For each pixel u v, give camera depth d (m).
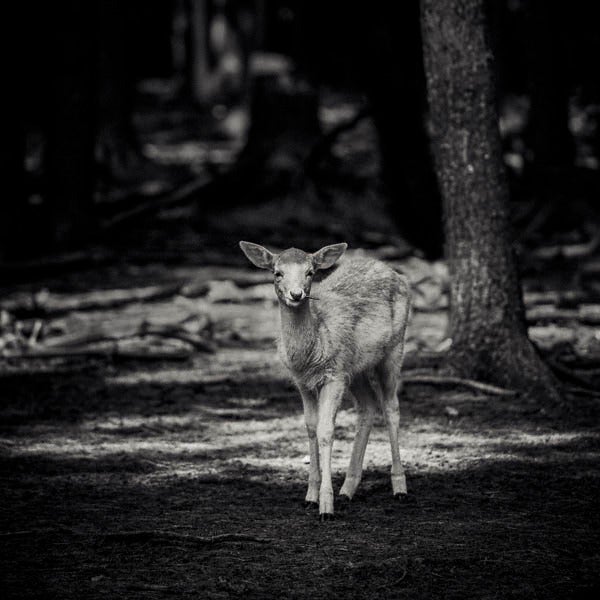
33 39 27.73
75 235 24.97
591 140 36.91
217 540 8.66
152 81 70.12
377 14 27.48
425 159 25.34
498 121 14.41
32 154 42.56
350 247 24.83
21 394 14.64
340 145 39.28
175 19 72.38
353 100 48.53
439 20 14.24
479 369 14.48
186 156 45.22
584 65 34.81
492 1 31.48
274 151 30.98
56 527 9.05
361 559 8.30
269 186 29.45
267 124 31.69
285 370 9.75
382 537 8.82
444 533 8.91
